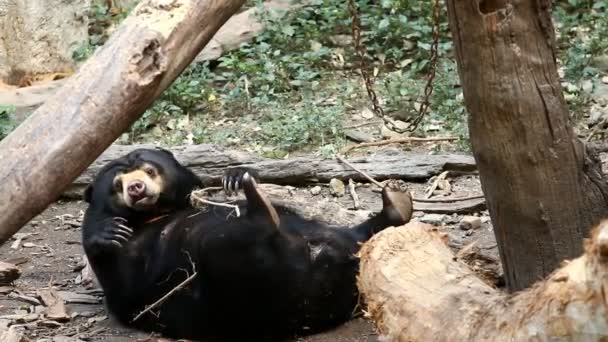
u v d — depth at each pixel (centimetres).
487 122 557
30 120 489
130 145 1038
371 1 1326
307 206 823
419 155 970
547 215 564
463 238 812
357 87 1147
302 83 1161
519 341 414
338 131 1041
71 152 485
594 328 380
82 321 709
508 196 566
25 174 478
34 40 1218
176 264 666
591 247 379
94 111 489
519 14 540
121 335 679
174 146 1013
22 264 827
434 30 693
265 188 908
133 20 511
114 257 693
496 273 661
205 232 656
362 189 937
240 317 642
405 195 702
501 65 543
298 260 640
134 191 700
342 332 660
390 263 509
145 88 502
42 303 736
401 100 1096
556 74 557
